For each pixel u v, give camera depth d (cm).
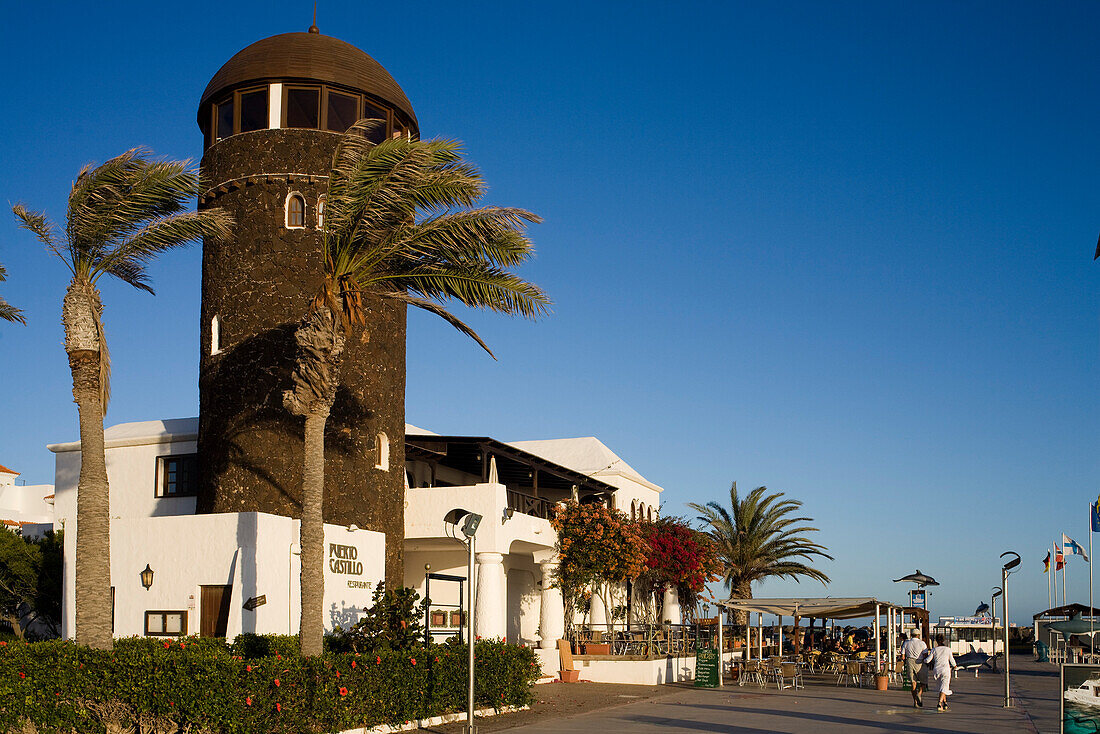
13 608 3022
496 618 2866
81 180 1819
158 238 1888
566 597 3409
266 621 2262
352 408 2670
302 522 1808
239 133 2747
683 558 4022
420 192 1861
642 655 3378
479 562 2884
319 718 1670
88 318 1819
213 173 2764
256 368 2634
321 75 2738
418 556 3362
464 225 1875
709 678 3047
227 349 2670
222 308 2697
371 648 1977
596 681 3156
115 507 3155
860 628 4866
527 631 3756
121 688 1609
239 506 2589
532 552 3488
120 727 1641
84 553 1747
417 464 3388
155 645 1994
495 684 2178
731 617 4834
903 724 2058
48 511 5791
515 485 4019
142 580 2311
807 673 3788
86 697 1641
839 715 2223
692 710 2291
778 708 2372
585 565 3319
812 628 4528
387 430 2767
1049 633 5341
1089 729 1486
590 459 4478
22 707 1669
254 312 2658
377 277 1962
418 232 1895
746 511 4997
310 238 2667
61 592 2934
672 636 3788
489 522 2898
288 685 1622
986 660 4906
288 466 2586
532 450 4666
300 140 2705
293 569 2366
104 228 1827
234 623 2191
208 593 2256
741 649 3994
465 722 1984
